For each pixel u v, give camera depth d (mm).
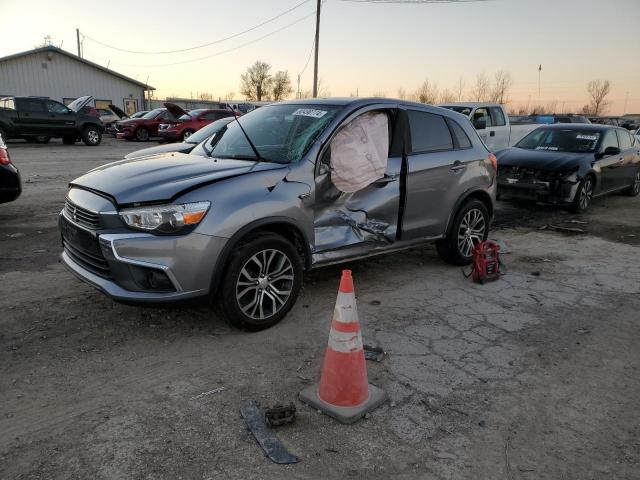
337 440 2736
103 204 3629
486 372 3496
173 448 2643
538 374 3490
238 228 3672
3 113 19656
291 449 2650
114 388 3180
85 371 3361
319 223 4266
